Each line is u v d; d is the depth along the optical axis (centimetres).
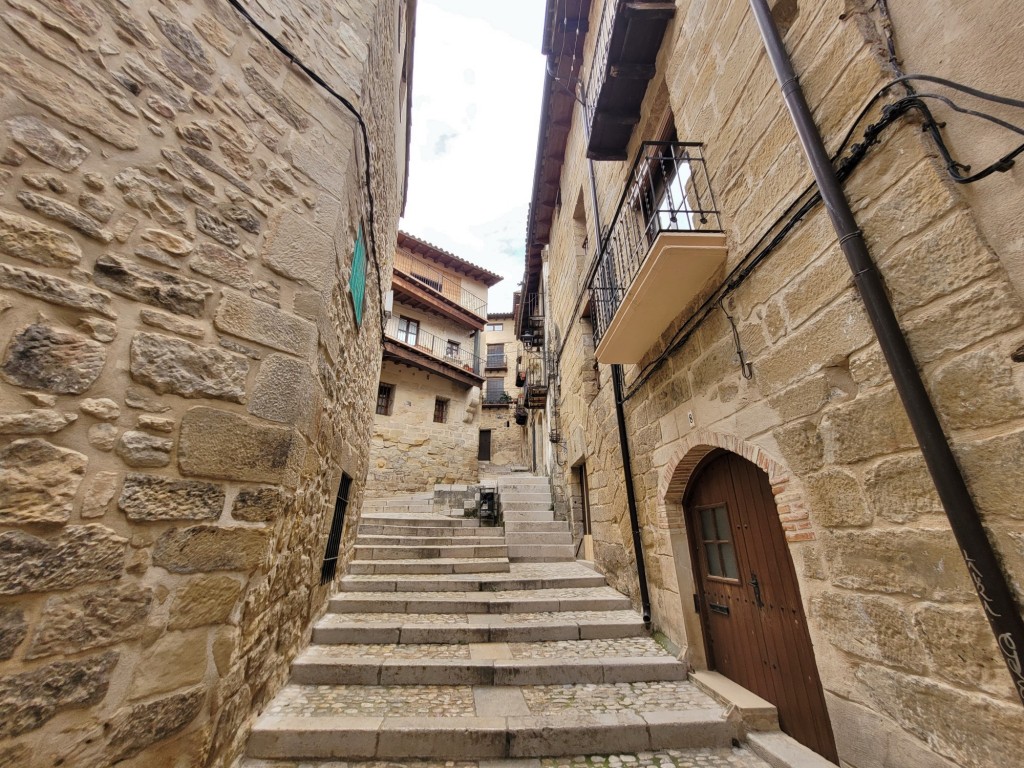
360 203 305
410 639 306
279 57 228
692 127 266
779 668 214
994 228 112
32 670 112
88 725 119
